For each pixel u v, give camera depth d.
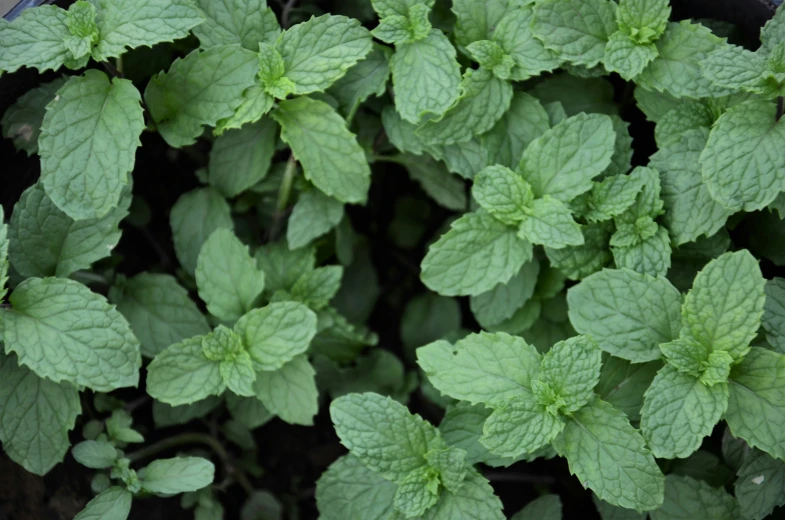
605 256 0.76
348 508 0.75
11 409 0.75
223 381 0.76
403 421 0.74
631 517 0.77
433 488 0.74
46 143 0.74
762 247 0.77
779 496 0.75
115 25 0.74
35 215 0.75
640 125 0.79
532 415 0.73
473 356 0.74
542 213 0.75
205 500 0.80
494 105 0.76
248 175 0.79
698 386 0.73
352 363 0.84
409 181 0.87
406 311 0.86
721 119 0.74
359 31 0.76
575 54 0.76
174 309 0.78
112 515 0.75
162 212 0.83
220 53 0.76
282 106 0.77
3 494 0.77
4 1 0.78
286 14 0.80
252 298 0.77
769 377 0.73
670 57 0.76
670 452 0.72
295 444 0.86
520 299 0.79
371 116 0.81
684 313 0.73
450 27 0.79
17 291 0.74
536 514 0.78
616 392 0.75
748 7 0.76
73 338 0.73
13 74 0.76
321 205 0.79
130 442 0.80
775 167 0.73
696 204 0.75
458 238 0.76
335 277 0.80
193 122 0.76
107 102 0.74
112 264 0.80
